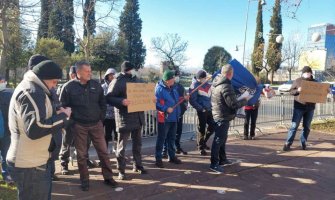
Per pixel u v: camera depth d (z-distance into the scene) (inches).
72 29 788.0
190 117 365.1
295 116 301.0
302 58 986.7
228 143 332.8
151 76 1504.7
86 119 197.9
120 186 211.6
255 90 270.1
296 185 220.1
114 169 246.2
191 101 285.1
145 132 349.7
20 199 130.6
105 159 209.2
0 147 205.2
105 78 279.9
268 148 313.6
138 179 224.7
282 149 309.4
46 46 1240.8
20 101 122.0
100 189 206.7
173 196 197.8
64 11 647.8
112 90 216.7
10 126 127.9
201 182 221.1
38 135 122.0
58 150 138.1
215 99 235.8
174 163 261.6
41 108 122.3
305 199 197.9
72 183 216.1
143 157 279.7
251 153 295.0
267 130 408.5
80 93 195.6
